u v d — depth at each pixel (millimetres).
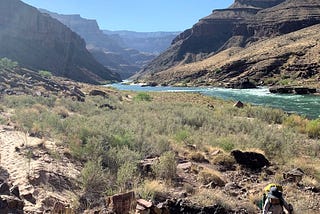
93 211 7262
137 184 9164
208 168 11766
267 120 27984
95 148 11234
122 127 16625
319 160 13938
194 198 8547
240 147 14859
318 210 8844
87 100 37750
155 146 13570
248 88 101500
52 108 26312
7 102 26953
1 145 11883
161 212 7387
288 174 11203
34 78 60969
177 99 49906
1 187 6895
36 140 12867
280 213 5668
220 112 29812
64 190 8453
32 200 7332
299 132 21969
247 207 8430
